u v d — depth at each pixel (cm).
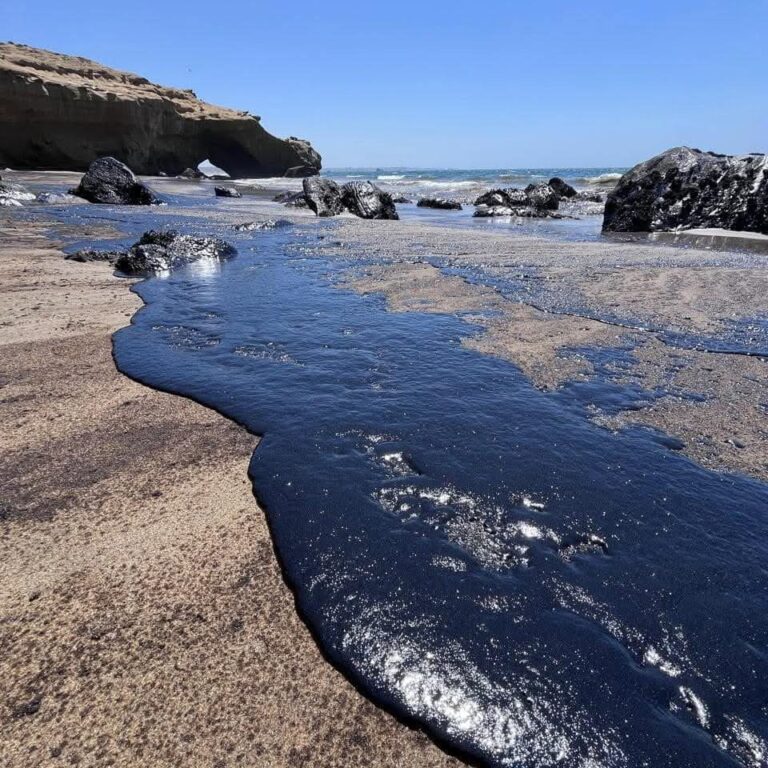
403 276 767
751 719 150
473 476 264
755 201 1342
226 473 277
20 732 151
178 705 158
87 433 318
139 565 214
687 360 428
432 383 380
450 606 188
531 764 142
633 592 194
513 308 587
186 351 451
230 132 5262
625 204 1498
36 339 480
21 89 3412
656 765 139
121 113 3997
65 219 1457
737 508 243
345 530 228
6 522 238
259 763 143
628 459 282
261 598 198
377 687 163
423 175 7862
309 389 372
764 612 185
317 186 2106
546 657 168
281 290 676
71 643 179
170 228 1334
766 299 624
